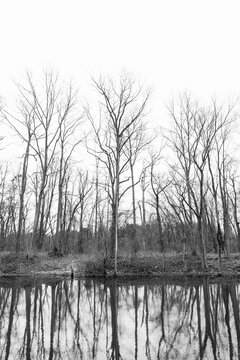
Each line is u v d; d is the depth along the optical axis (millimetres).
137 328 10773
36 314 12766
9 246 38438
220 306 14055
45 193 37156
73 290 18594
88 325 11188
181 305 14469
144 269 26062
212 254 31938
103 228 34812
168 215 37750
